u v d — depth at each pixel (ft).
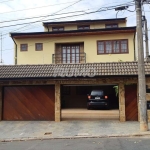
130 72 40.47
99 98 57.06
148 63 42.88
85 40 67.15
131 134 32.24
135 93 42.06
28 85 44.93
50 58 68.59
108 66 43.75
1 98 45.24
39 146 27.53
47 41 69.10
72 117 46.91
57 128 37.83
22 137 33.24
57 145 27.71
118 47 65.57
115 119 43.83
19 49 69.97
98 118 45.24
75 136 32.53
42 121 43.62
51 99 44.42
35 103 44.80
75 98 67.82
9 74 43.78
